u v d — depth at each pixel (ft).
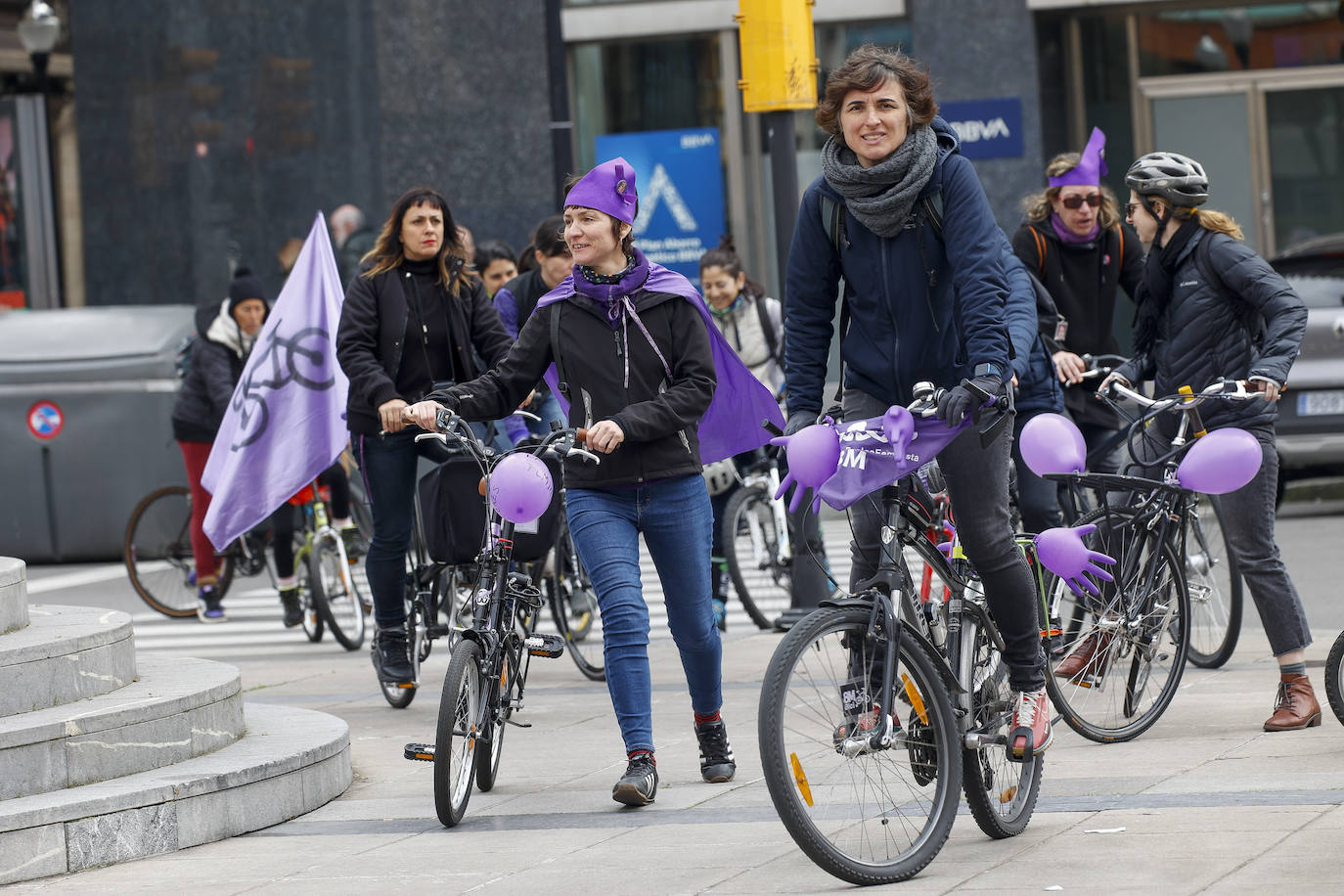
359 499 58.23
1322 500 74.74
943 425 24.45
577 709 39.68
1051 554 30.04
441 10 94.53
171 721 29.91
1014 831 26.14
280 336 43.57
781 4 48.03
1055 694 32.22
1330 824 25.35
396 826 29.25
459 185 94.94
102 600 66.33
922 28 90.79
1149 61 94.27
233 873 26.63
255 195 97.81
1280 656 33.45
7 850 26.45
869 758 24.11
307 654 51.90
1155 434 36.04
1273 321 33.99
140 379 76.95
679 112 94.79
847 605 24.04
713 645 30.89
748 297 50.37
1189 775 29.60
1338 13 91.91
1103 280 41.91
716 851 26.20
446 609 40.50
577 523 30.35
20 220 100.48
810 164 93.20
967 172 25.44
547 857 26.45
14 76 100.37
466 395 30.89
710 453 32.63
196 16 97.81
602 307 30.60
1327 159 94.43
